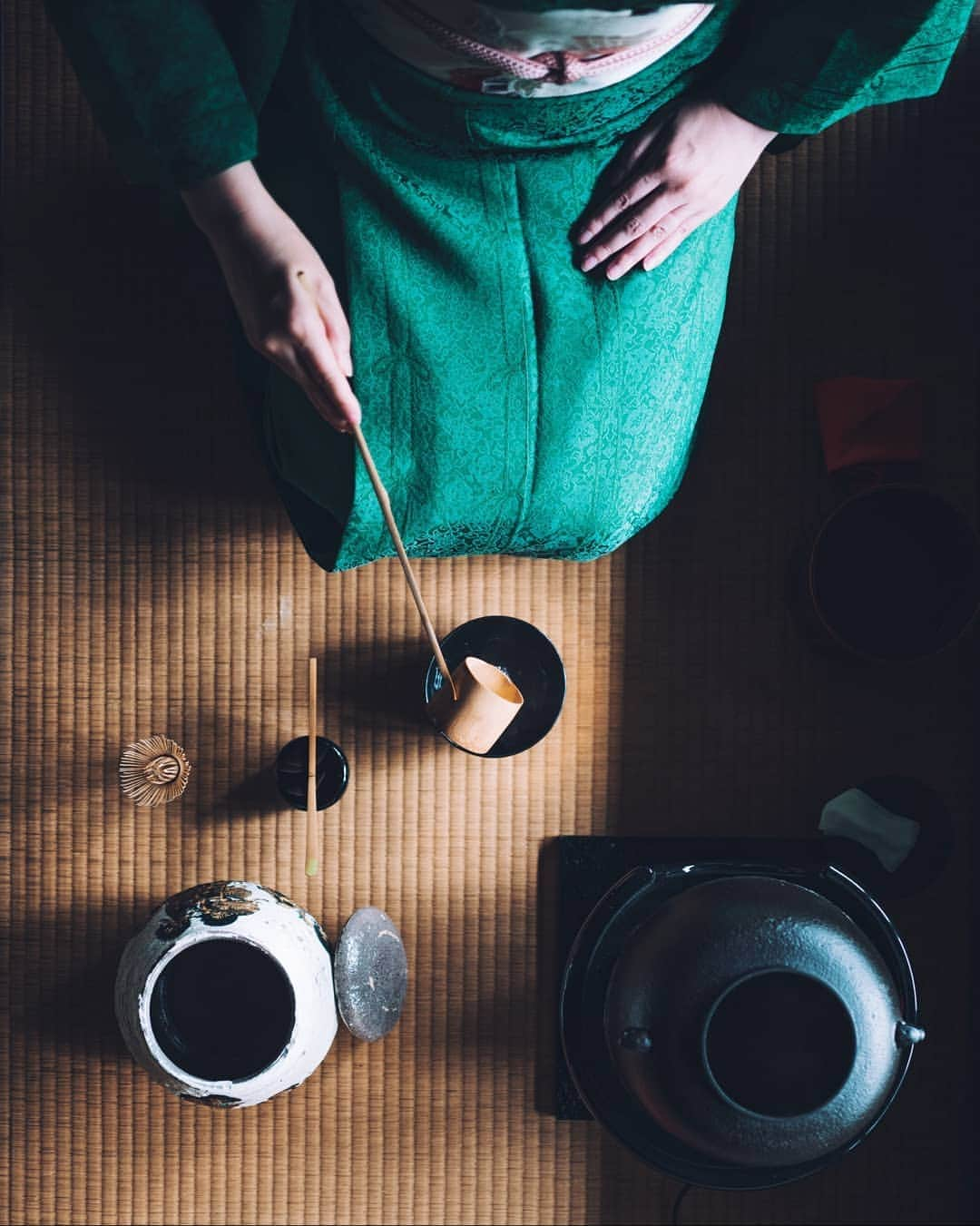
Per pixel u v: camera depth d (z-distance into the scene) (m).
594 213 1.40
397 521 1.50
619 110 1.34
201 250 1.83
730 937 1.45
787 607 1.85
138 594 1.82
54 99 1.82
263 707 1.82
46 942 1.81
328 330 1.32
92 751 1.81
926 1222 1.82
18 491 1.82
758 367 1.86
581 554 1.63
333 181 1.42
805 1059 1.47
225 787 1.81
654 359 1.49
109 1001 1.81
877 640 1.77
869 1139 1.83
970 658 1.85
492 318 1.41
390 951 1.70
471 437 1.44
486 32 1.18
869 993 1.46
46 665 1.82
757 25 1.32
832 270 1.87
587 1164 1.82
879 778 1.77
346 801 1.81
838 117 1.38
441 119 1.31
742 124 1.38
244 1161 1.81
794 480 1.86
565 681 1.78
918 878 1.75
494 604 1.83
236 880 1.72
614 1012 1.50
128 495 1.82
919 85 1.38
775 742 1.84
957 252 1.88
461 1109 1.81
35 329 1.82
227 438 1.83
